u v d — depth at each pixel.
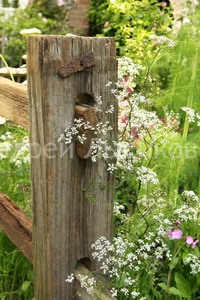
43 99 0.93
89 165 1.01
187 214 1.20
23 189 1.45
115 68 0.99
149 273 1.13
